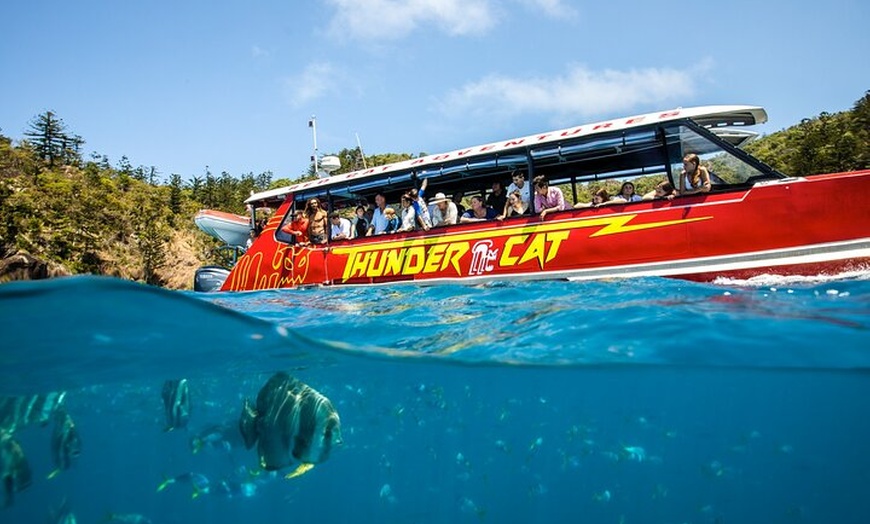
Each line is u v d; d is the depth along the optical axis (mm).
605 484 11547
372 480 10320
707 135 9523
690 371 6707
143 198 79938
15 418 6633
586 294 8836
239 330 5117
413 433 10062
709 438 11789
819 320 6199
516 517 10875
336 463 9281
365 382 7539
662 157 10539
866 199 8375
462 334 7277
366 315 8969
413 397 8359
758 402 8539
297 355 6180
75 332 4891
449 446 10414
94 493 9227
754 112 9797
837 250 8484
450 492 10852
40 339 4949
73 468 8414
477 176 12695
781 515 13312
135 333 5074
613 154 11031
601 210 10211
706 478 12648
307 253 13781
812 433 11703
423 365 6695
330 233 13680
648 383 7473
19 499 7652
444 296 10141
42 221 55906
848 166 44688
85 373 6086
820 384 7312
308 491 9070
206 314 4672
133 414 7504
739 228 9070
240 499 8594
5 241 49875
